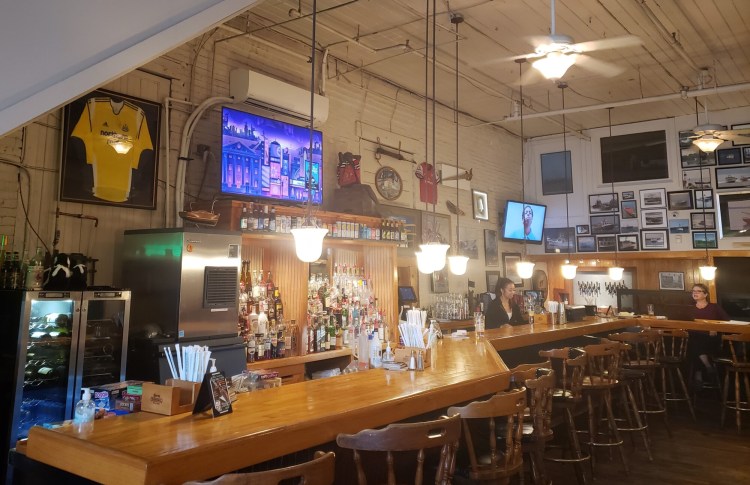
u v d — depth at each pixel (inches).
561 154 438.3
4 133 112.5
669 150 395.2
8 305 135.2
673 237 390.9
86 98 174.9
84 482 77.0
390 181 304.8
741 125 371.6
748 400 236.7
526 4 225.5
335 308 228.2
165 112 197.6
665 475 177.6
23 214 160.7
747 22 247.3
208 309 168.6
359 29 244.2
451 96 336.8
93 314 149.6
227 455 75.0
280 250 214.7
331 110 271.7
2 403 132.0
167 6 111.7
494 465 106.2
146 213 191.3
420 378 126.3
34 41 105.8
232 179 202.5
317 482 68.7
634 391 249.1
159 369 149.6
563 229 431.5
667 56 281.6
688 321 284.5
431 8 226.5
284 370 195.0
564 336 231.5
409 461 119.1
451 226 352.8
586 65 260.5
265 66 238.8
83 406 92.4
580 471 164.2
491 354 164.7
